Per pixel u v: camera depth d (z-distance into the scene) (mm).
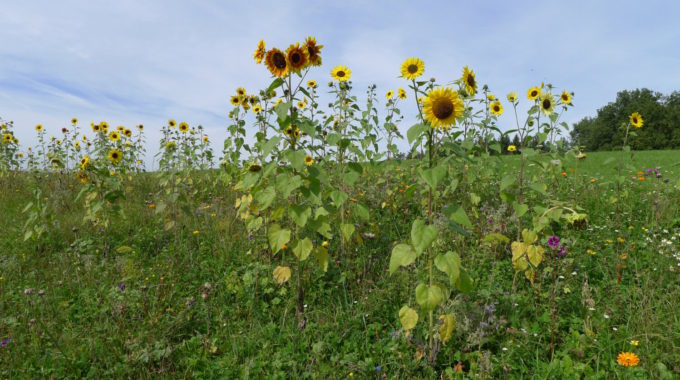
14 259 4383
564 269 3508
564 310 3156
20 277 4070
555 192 6035
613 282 3422
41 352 2822
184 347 2867
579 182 7156
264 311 3391
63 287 3836
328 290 3588
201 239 5039
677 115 54812
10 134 9461
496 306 3137
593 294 3307
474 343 2617
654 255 3885
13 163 9422
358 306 3287
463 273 2285
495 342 2805
